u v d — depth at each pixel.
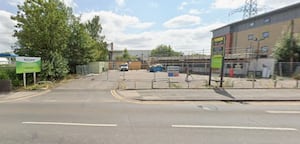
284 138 4.61
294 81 16.44
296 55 21.33
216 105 8.45
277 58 22.66
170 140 4.45
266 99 9.60
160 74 28.38
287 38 22.53
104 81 17.84
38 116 6.48
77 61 24.73
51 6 17.50
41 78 15.79
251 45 36.84
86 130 5.09
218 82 15.85
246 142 4.36
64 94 11.26
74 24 23.98
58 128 5.24
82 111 7.21
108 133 4.88
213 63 14.48
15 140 4.39
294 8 28.59
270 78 20.50
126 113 6.95
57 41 18.70
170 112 7.14
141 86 14.14
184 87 13.34
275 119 6.25
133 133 4.89
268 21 33.31
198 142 4.34
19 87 13.70
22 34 17.33
